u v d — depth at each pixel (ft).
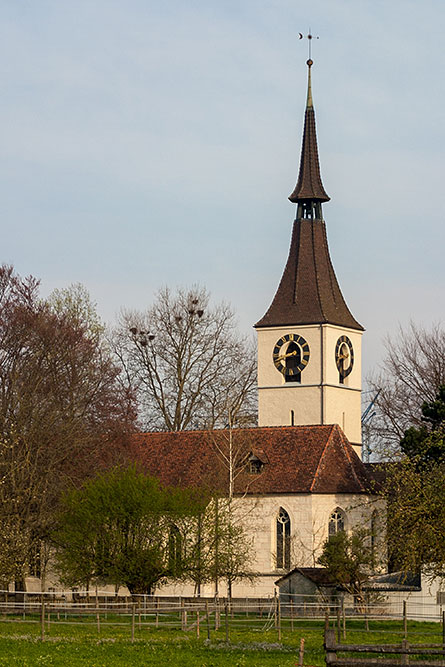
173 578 451.53
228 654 303.89
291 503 526.98
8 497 454.81
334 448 547.08
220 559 450.30
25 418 490.08
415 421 565.53
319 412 627.05
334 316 640.17
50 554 478.59
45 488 468.75
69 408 505.25
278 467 539.29
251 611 488.02
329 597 447.01
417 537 329.52
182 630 377.50
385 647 213.87
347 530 525.75
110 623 389.39
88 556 442.09
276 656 301.22
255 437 558.97
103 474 469.57
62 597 517.14
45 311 536.83
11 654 289.12
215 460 551.59
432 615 427.74
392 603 433.89
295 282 648.79
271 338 641.81
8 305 522.88
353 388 648.38
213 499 462.60
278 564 522.06
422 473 345.92
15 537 436.76
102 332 599.16
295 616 442.91
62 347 516.73
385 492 393.50
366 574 449.89
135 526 442.50
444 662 212.43
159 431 627.46
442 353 613.52
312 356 632.38
